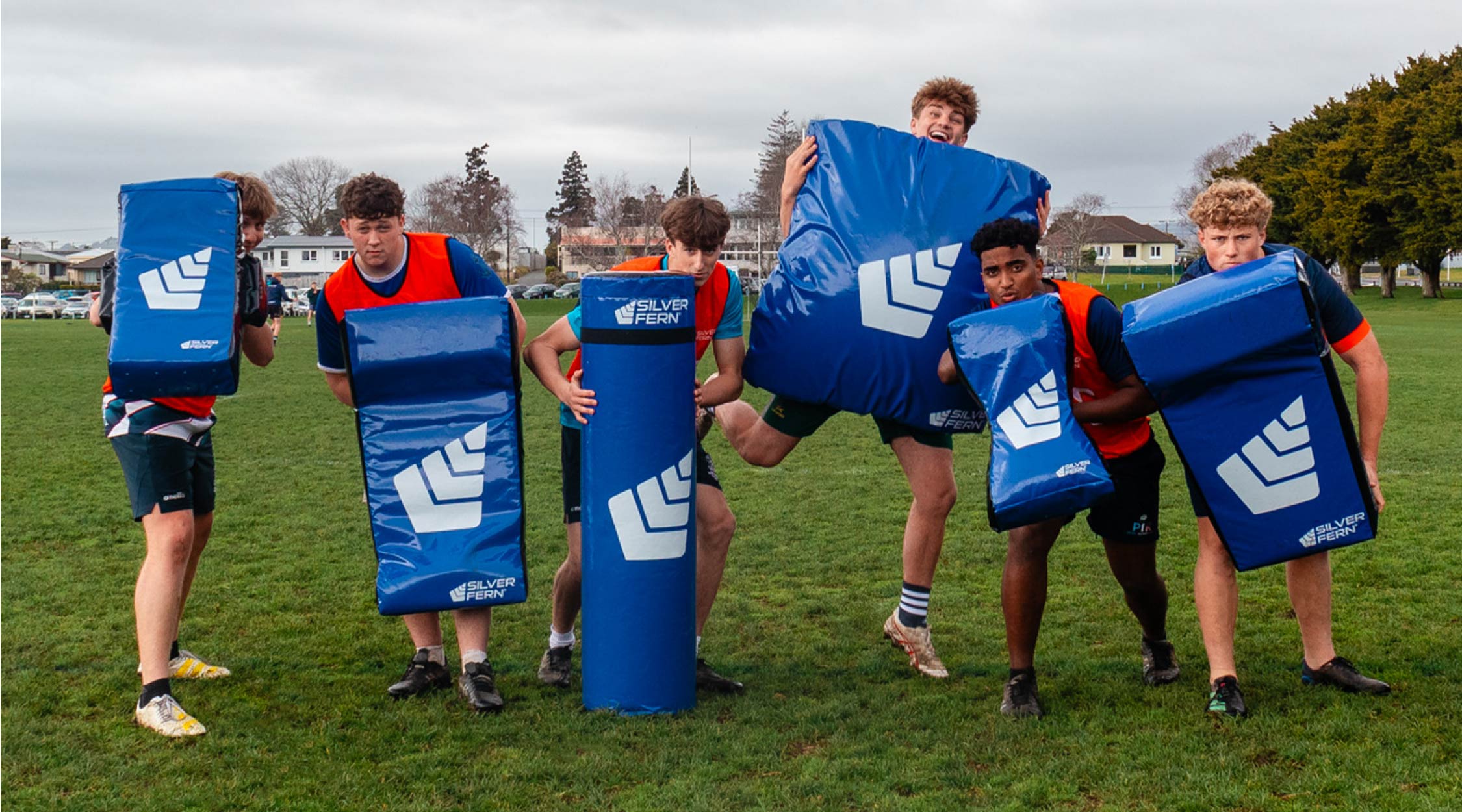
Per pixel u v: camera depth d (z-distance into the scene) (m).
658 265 4.53
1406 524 7.45
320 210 105.00
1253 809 3.39
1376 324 35.75
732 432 5.01
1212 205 4.13
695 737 4.08
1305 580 4.36
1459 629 5.22
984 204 4.52
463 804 3.56
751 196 84.31
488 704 4.36
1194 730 4.02
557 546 7.39
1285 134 67.00
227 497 9.02
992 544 7.20
